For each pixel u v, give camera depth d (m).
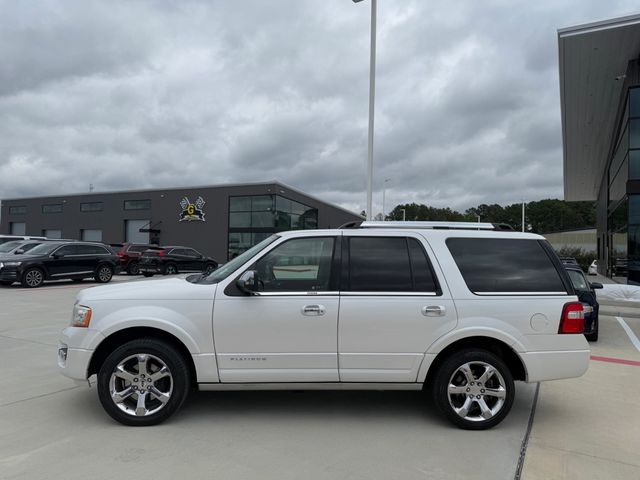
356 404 5.01
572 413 4.88
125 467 3.50
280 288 4.41
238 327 4.28
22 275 17.47
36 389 5.35
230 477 3.37
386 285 4.43
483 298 4.39
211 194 42.28
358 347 4.32
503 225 4.95
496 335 4.33
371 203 15.27
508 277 4.51
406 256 4.54
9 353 7.10
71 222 49.19
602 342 9.05
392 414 4.73
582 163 40.44
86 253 19.38
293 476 3.40
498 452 3.88
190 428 4.27
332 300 4.33
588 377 6.32
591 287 9.51
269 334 4.29
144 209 45.16
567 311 4.43
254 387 4.36
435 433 4.27
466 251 4.59
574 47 19.45
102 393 4.25
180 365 4.30
